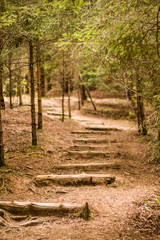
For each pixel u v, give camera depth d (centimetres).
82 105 1767
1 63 537
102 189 479
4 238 272
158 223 323
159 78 400
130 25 303
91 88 2423
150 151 693
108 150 768
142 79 490
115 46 314
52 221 325
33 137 709
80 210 342
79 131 1018
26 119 984
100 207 382
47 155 686
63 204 351
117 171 589
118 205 390
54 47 720
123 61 365
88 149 789
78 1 278
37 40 646
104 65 482
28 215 338
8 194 425
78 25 339
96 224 321
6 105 1112
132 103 903
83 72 1507
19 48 598
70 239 276
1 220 307
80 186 496
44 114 1253
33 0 390
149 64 404
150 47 326
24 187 465
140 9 297
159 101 356
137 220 333
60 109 1530
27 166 573
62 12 317
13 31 472
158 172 578
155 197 416
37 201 400
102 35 312
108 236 286
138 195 434
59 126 1039
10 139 728
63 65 1115
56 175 516
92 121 1283
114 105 1811
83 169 597
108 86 1488
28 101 1459
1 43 508
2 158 523
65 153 726
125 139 908
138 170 599
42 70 1338
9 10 341
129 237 285
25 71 933
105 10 303
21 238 275
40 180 497
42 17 393
